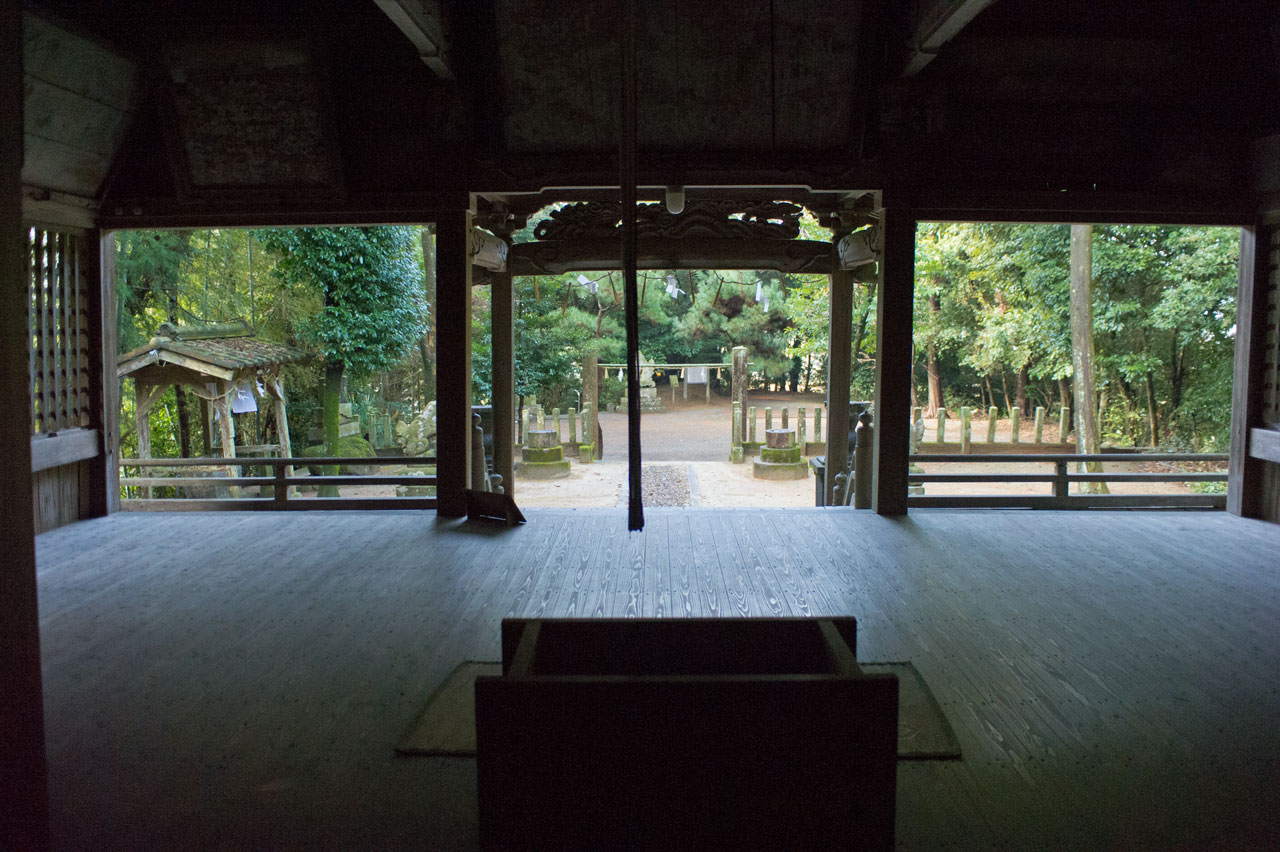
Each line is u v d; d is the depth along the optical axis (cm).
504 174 624
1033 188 630
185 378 919
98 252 656
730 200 719
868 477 692
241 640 381
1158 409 1324
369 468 1308
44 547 560
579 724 195
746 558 524
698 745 196
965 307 1439
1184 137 629
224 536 590
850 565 508
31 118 546
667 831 198
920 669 344
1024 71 618
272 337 1360
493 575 487
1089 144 632
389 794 248
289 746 279
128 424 1170
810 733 196
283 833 228
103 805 242
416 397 1543
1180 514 668
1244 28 602
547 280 1507
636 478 223
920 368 1909
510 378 751
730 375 2314
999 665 349
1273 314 642
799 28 544
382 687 328
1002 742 281
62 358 636
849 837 200
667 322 2023
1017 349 1354
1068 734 287
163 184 650
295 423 1372
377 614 417
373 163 634
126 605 433
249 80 583
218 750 276
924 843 223
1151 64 614
